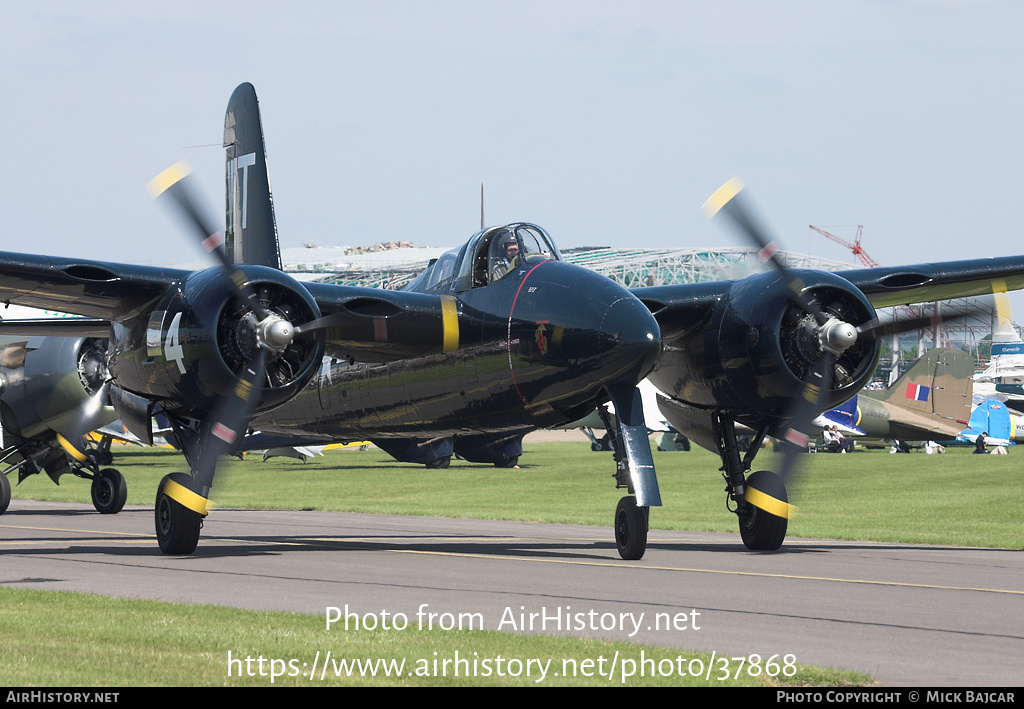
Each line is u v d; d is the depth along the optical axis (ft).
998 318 213.05
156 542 248.52
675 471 625.00
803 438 213.66
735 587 164.35
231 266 202.39
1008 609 143.23
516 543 248.32
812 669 105.40
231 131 324.39
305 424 275.39
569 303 200.54
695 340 226.99
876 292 239.30
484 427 229.66
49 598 148.25
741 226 214.90
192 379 200.03
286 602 147.74
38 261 198.18
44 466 366.43
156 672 104.73
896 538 271.28
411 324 213.25
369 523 322.55
